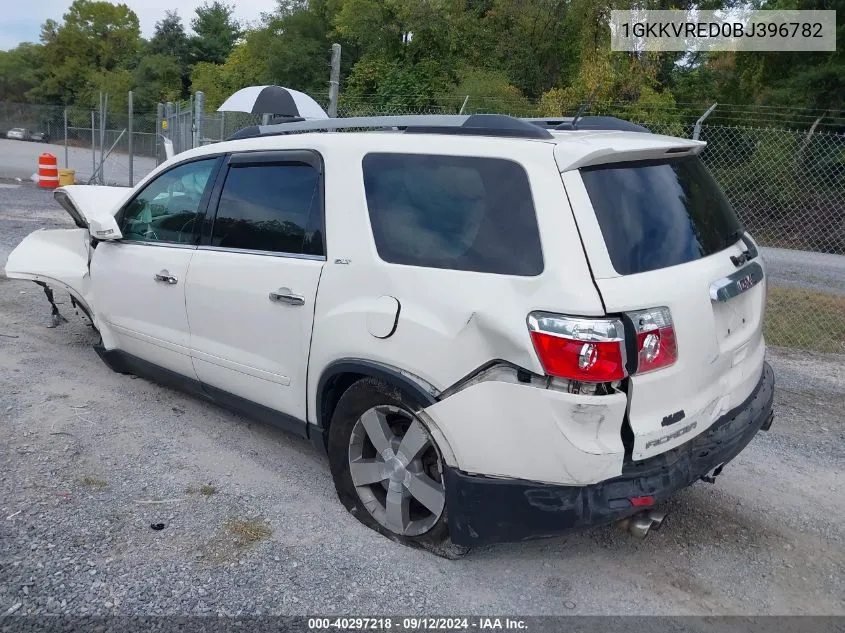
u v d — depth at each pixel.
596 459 2.68
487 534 2.96
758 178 13.62
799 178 13.55
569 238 2.73
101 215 4.73
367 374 3.21
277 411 3.82
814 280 11.77
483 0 24.16
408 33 24.02
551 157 2.85
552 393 2.68
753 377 3.44
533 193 2.85
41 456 4.01
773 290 10.19
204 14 59.22
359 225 3.33
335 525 3.48
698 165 3.51
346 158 3.47
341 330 3.29
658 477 2.83
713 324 2.97
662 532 3.60
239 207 3.99
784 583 3.23
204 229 4.17
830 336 7.78
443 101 18.27
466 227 3.00
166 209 4.49
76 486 3.71
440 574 3.15
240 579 3.03
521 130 3.04
